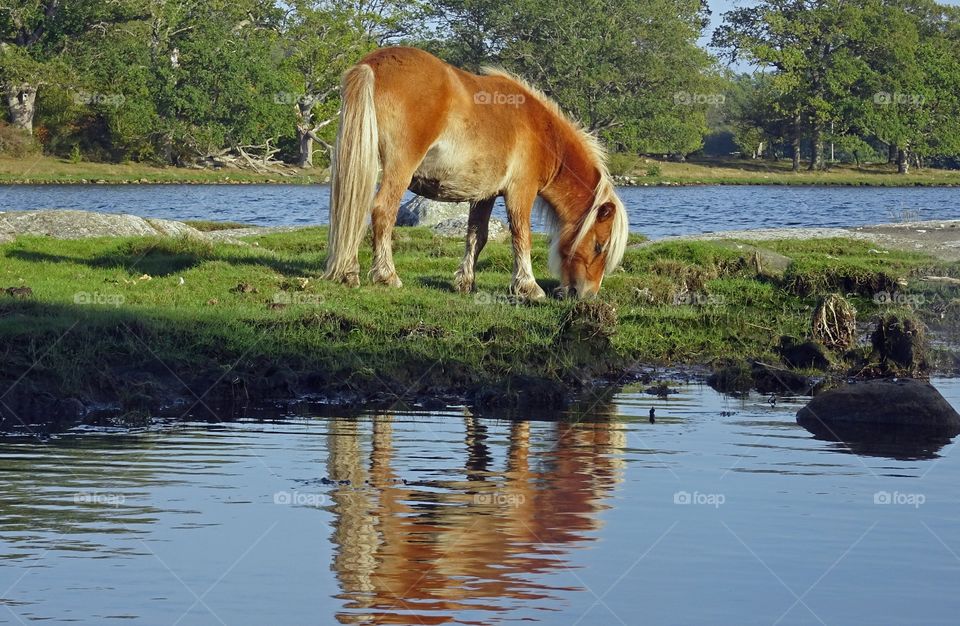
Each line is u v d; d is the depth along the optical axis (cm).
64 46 6266
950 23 9444
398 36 7462
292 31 7125
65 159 6419
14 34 6272
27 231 1788
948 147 8638
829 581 572
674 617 526
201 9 6556
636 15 7306
